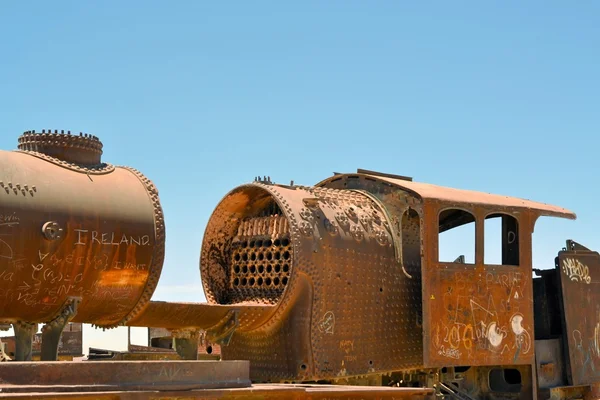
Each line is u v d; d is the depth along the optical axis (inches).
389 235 627.2
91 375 348.5
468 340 625.9
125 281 401.4
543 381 706.8
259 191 603.8
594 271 767.7
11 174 369.4
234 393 389.7
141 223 403.9
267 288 590.2
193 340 532.7
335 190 641.6
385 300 614.2
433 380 645.3
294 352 566.6
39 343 750.5
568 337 729.6
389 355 611.2
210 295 607.8
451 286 621.6
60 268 375.6
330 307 575.8
